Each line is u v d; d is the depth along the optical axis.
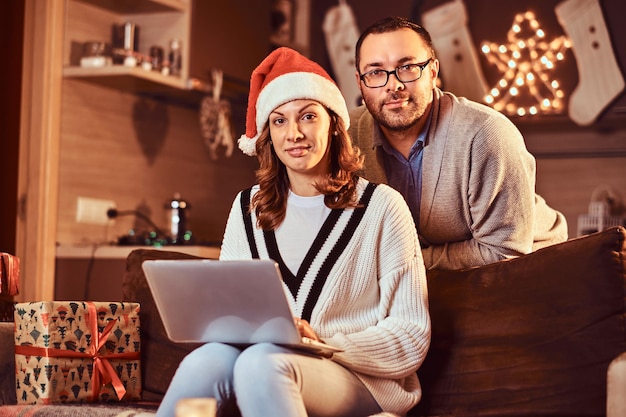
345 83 4.91
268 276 1.74
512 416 2.04
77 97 3.92
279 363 1.77
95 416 2.06
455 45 4.62
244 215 2.24
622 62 4.39
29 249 3.76
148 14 4.13
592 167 4.61
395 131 2.44
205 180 4.81
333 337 2.00
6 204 3.79
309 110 2.11
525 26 4.54
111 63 3.86
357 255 2.11
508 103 4.54
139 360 2.40
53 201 3.79
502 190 2.43
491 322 2.14
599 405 1.96
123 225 4.20
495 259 2.44
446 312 2.21
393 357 2.00
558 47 4.47
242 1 4.47
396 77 2.38
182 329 1.90
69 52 3.89
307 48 4.99
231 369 1.85
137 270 2.54
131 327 2.39
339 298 2.09
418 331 2.04
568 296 2.04
